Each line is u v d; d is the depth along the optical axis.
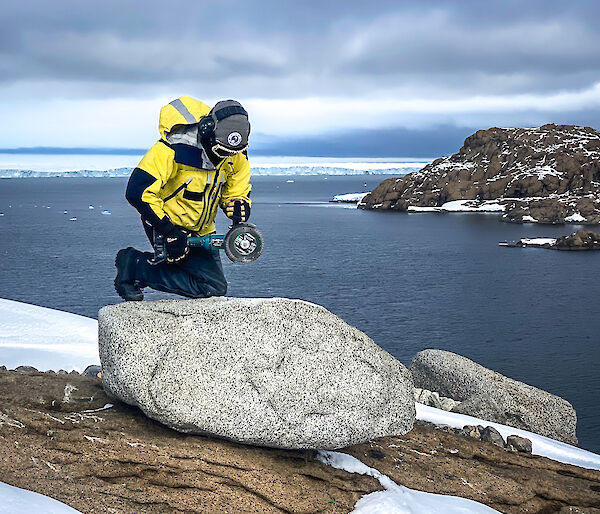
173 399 5.06
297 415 5.22
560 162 157.00
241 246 5.48
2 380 6.06
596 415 22.80
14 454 4.63
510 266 75.06
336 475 5.43
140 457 4.87
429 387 11.04
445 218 150.50
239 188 5.79
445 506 5.38
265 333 5.33
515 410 10.29
